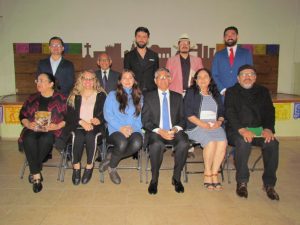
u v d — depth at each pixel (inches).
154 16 214.5
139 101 126.6
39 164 118.6
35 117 123.7
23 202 107.4
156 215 98.4
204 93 127.3
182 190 116.6
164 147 117.5
